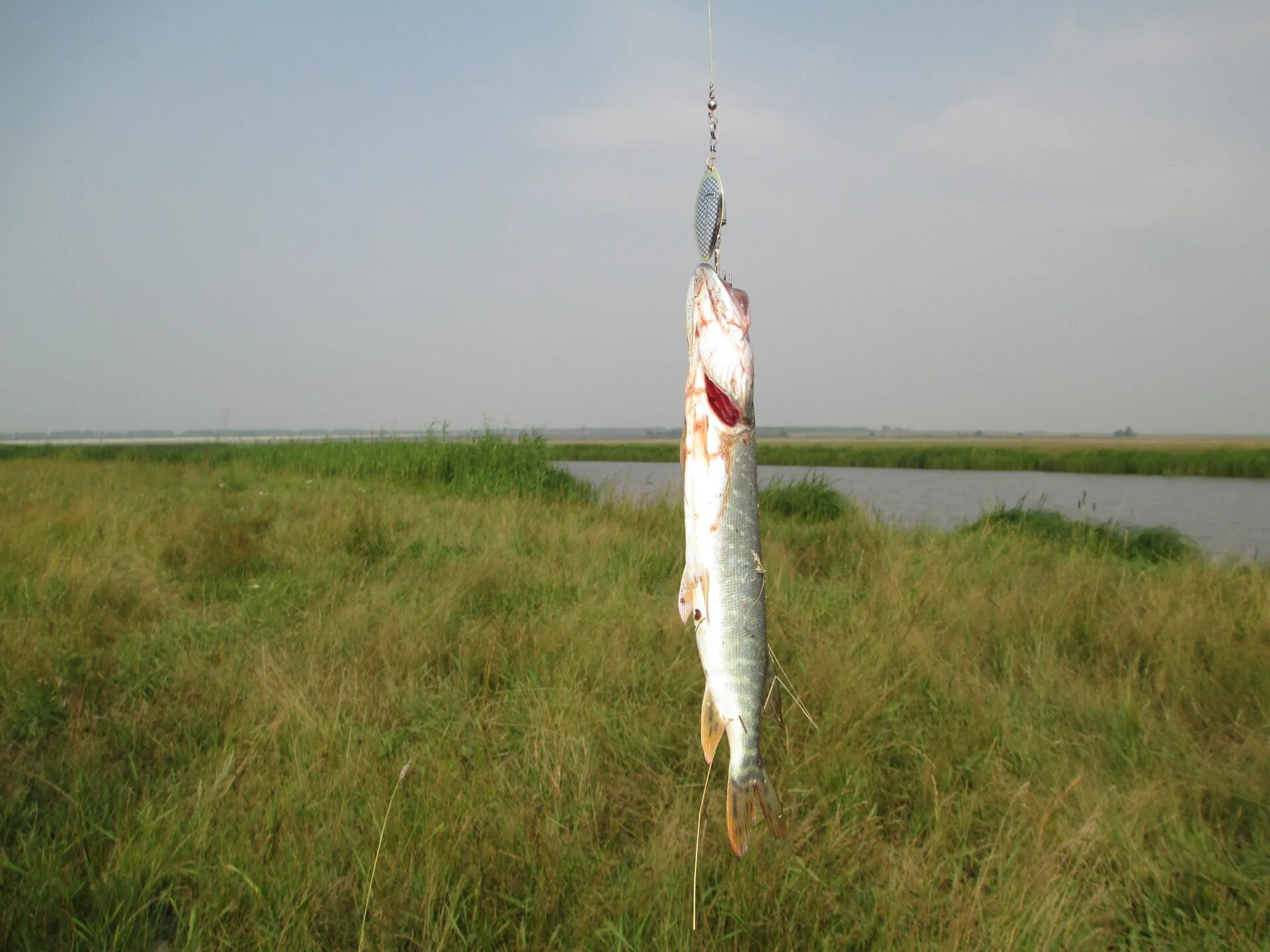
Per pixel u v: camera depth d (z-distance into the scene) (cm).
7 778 358
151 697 462
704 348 187
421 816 328
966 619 595
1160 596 653
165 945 276
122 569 708
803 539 995
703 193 199
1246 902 302
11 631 513
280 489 1468
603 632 541
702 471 190
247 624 575
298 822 329
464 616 600
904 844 342
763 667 193
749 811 192
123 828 317
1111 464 3475
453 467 1683
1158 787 369
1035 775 383
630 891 292
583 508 1241
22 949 255
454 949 269
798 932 285
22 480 1466
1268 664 508
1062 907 279
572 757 379
